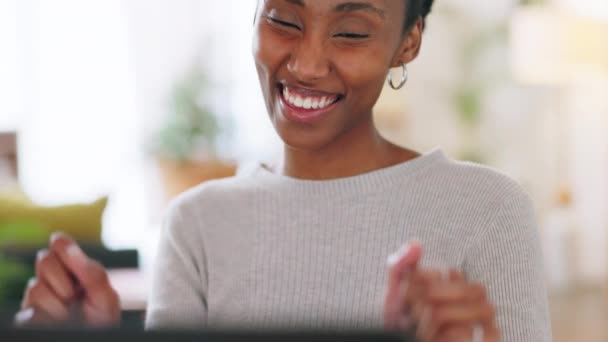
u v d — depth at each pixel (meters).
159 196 6.10
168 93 6.46
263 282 1.44
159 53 6.68
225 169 6.05
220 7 6.70
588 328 5.25
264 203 1.48
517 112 6.64
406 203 1.41
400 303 0.95
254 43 1.38
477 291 0.92
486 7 6.71
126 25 6.66
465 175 1.41
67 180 6.68
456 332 0.90
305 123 1.36
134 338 0.79
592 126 6.38
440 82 6.75
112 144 6.70
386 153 1.49
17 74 6.59
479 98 6.67
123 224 6.55
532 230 1.37
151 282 1.55
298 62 1.32
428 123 6.79
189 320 1.46
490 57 6.69
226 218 1.49
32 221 3.39
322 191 1.45
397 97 6.73
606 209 6.37
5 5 6.53
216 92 6.50
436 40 6.75
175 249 1.51
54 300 1.17
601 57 5.68
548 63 5.75
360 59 1.32
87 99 6.67
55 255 1.18
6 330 0.80
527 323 1.30
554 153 6.54
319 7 1.30
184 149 6.11
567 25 5.73
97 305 1.17
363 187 1.43
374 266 1.40
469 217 1.37
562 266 6.34
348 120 1.37
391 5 1.34
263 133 6.73
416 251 0.95
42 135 6.64
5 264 1.52
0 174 5.14
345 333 0.77
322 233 1.43
